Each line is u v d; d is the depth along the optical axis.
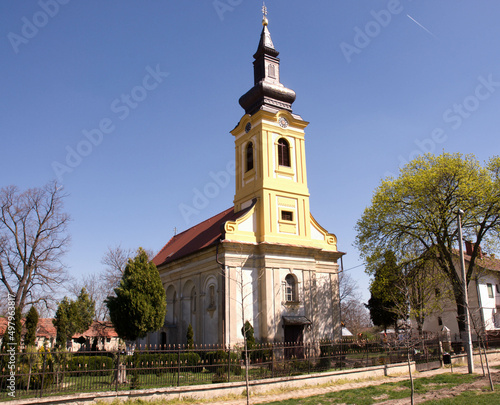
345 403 17.20
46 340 22.66
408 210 34.47
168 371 19.48
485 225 33.66
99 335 54.88
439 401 16.22
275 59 36.91
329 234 35.81
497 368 25.58
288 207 33.66
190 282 35.84
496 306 49.00
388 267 34.56
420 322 35.34
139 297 26.45
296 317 31.50
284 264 32.03
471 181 32.81
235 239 31.31
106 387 17.69
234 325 29.70
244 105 36.91
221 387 18.36
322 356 23.72
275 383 19.81
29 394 15.90
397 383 21.48
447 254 33.47
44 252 43.25
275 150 34.34
